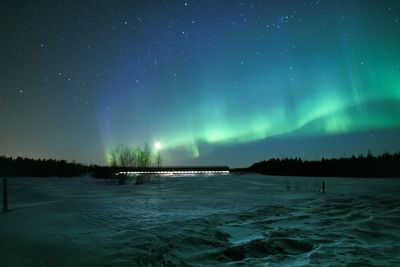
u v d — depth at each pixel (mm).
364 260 6145
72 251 6273
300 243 7488
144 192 21531
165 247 6746
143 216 10625
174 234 7703
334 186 26359
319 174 53219
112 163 35375
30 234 7723
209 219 9797
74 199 16109
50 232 7961
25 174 45594
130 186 27609
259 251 7023
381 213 11375
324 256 6391
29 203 14578
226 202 15375
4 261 5770
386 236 8188
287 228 9023
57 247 6547
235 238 8039
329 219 10398
